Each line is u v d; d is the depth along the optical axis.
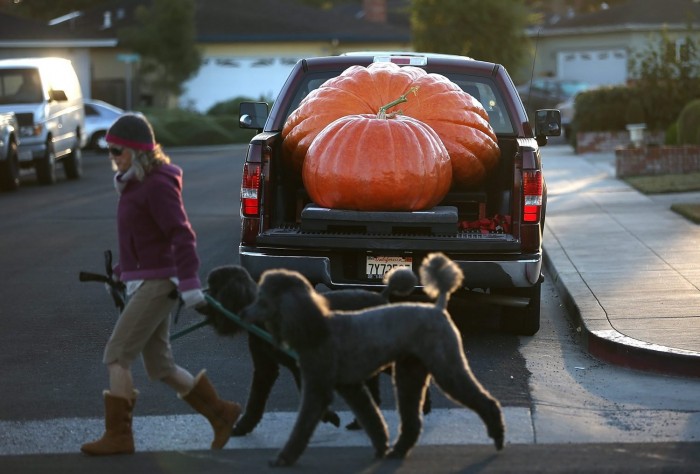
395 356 8.61
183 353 12.78
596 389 11.20
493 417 8.85
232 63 68.50
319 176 12.62
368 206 12.55
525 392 11.07
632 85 43.62
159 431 9.95
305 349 8.28
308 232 12.76
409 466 8.76
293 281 8.26
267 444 9.50
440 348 8.63
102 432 9.96
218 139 57.69
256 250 12.90
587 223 21.72
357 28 71.25
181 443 9.59
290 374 11.80
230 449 9.36
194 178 36.62
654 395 10.95
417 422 8.94
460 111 13.44
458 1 56.66
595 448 9.23
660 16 70.25
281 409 10.53
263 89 68.88
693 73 42.62
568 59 73.31
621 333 12.51
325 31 69.38
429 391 10.91
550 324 14.35
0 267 19.08
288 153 13.70
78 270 18.67
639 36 70.19
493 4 57.03
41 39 62.38
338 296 9.57
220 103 64.81
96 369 12.20
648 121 42.12
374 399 10.04
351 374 8.48
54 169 35.97
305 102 13.75
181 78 62.91
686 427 9.88
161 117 58.16
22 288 17.09
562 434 9.69
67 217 26.23
